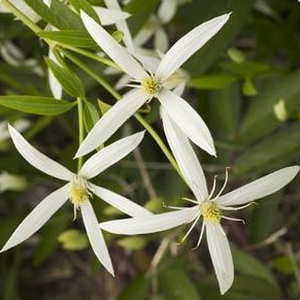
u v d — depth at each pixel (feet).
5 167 1.20
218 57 1.11
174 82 0.88
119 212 1.08
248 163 1.09
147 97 0.78
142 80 0.78
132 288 1.18
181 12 1.10
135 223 0.79
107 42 0.76
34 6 0.80
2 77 1.13
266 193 0.80
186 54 0.78
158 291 1.24
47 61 0.80
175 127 0.78
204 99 1.15
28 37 1.14
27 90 1.13
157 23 1.10
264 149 1.08
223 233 0.80
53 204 0.82
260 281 1.16
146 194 1.23
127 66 0.78
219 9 1.07
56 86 0.91
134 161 1.21
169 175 1.22
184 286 1.16
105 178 1.20
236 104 1.14
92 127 0.80
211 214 0.80
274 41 1.17
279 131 1.09
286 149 1.08
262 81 1.13
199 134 0.76
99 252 0.81
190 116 0.77
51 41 0.80
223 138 1.14
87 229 0.81
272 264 1.23
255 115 1.10
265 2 1.16
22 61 1.19
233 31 1.05
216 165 1.16
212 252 0.80
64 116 1.22
